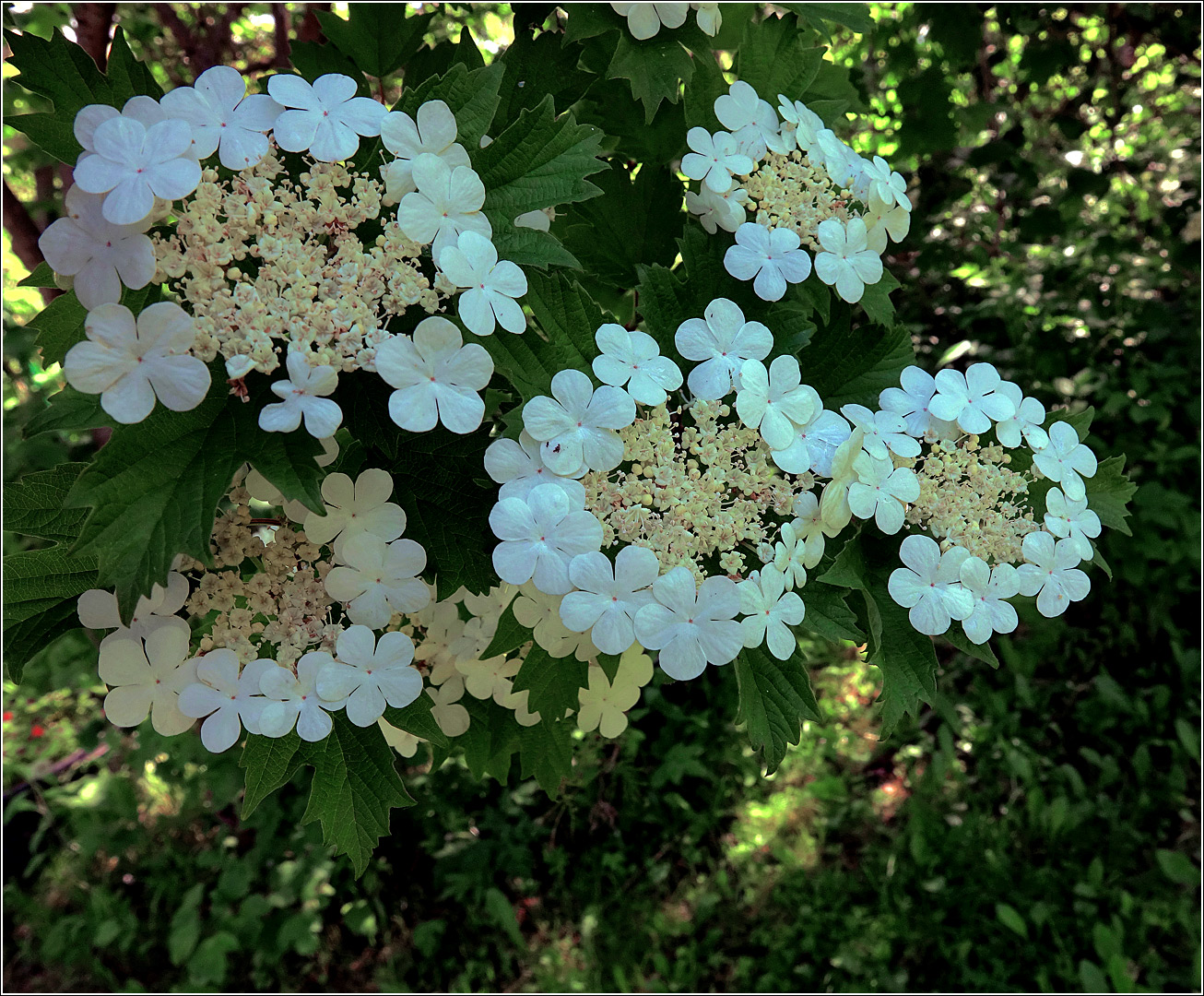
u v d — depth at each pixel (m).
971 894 0.65
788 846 0.71
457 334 0.22
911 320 0.84
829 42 0.30
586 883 0.70
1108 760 0.73
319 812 0.24
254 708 0.22
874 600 0.25
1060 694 0.81
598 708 0.30
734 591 0.23
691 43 0.28
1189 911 0.62
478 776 0.30
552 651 0.26
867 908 0.65
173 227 0.23
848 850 0.72
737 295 0.27
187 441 0.21
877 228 0.28
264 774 0.24
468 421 0.21
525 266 0.24
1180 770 0.71
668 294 0.26
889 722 0.26
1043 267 0.83
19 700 0.83
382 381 0.23
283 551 0.24
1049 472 0.26
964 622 0.25
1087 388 0.76
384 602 0.23
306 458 0.21
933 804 0.72
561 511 0.22
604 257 0.30
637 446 0.24
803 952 0.65
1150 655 0.81
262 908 0.67
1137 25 0.68
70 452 0.83
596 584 0.22
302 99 0.22
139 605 0.23
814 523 0.24
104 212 0.20
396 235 0.22
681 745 0.72
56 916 0.73
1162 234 0.82
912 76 0.62
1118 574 0.78
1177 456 0.73
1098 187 0.74
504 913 0.65
